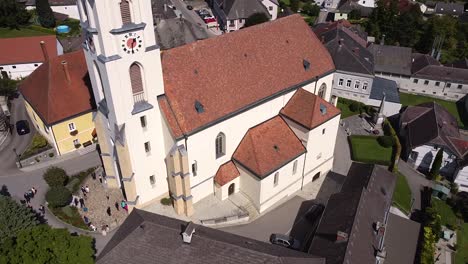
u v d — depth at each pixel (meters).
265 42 58.31
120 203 58.34
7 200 46.47
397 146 71.56
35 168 65.12
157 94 48.94
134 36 43.22
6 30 119.50
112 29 41.66
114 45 42.72
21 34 117.56
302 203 60.41
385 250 46.97
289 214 58.34
